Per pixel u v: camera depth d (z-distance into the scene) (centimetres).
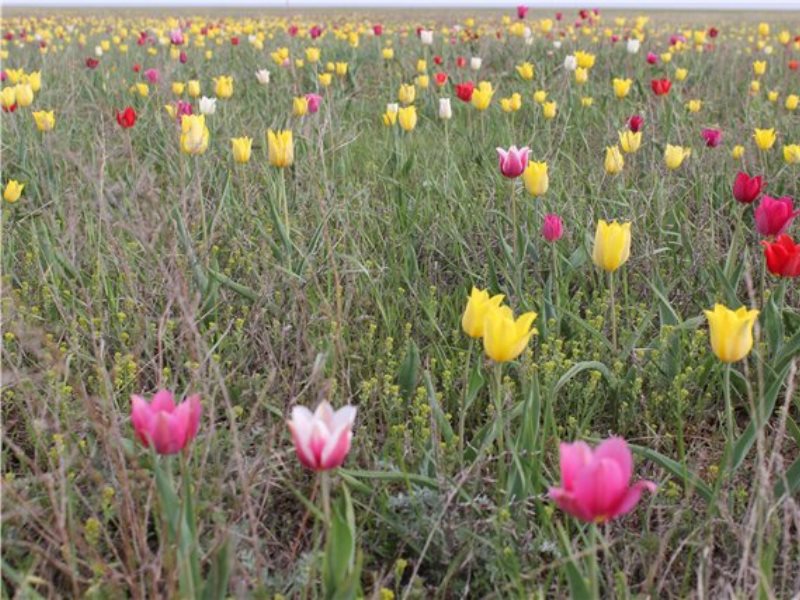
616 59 482
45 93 336
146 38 587
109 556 100
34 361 139
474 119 325
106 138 248
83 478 109
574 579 82
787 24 1190
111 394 118
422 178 231
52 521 103
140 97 345
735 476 118
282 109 316
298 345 132
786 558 91
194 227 181
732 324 98
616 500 71
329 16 1540
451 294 173
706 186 211
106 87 366
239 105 345
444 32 652
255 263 171
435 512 103
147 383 140
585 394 129
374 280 163
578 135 289
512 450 103
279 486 108
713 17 1970
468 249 186
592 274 174
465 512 106
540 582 99
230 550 84
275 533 110
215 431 111
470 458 116
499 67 488
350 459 115
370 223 193
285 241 162
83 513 106
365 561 105
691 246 179
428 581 104
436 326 148
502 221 196
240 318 155
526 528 104
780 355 132
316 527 93
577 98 333
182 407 82
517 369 137
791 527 106
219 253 185
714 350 101
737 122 311
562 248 184
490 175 223
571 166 233
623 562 104
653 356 136
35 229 181
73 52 473
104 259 171
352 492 111
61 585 98
